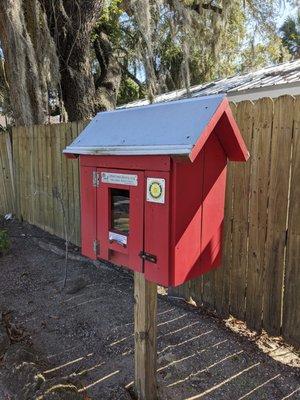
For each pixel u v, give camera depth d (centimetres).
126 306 305
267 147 237
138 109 178
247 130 248
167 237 153
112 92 1019
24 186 565
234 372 223
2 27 620
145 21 789
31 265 409
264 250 247
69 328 276
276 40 990
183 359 235
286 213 231
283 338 242
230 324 279
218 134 163
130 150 155
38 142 507
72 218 455
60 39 807
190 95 655
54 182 483
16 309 310
